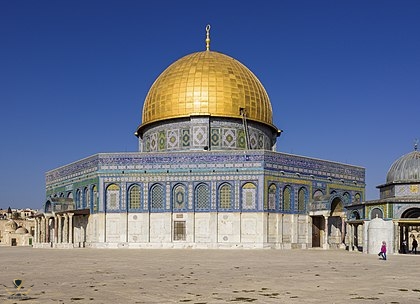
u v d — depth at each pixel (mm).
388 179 53188
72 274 24672
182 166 57812
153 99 66125
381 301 16031
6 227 97500
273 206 57312
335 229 61750
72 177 65812
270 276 23656
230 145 63562
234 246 56031
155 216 57719
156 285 19969
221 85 63781
